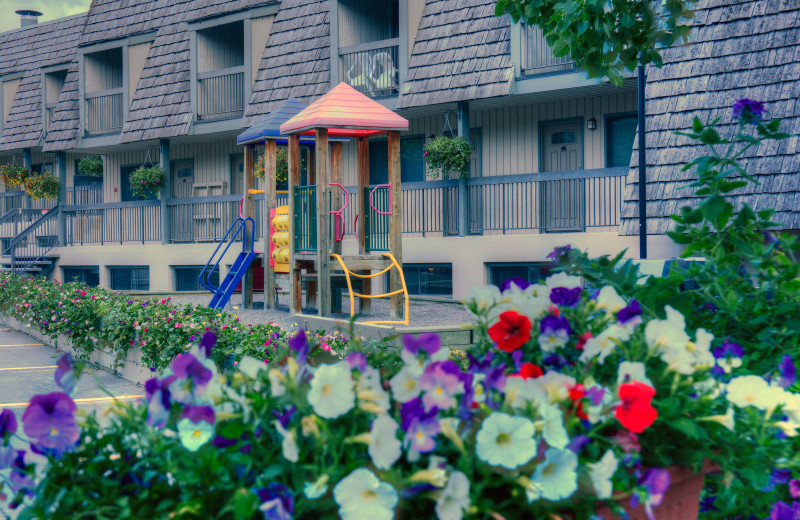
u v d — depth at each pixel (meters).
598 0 6.66
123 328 9.18
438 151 14.91
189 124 19.69
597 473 1.92
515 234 14.75
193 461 1.77
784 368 2.54
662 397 2.25
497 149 16.50
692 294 3.09
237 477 1.80
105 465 1.84
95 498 1.76
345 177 18.59
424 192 16.22
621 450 2.05
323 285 10.21
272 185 12.54
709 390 2.29
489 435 1.77
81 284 13.98
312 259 10.83
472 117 16.81
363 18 17.77
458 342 7.93
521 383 2.01
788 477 2.64
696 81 11.77
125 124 21.27
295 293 11.39
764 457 2.29
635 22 7.02
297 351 2.07
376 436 1.75
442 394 1.90
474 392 2.05
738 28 11.85
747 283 3.29
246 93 18.80
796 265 3.08
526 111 16.08
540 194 14.69
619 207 13.90
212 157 21.44
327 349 6.89
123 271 21.66
